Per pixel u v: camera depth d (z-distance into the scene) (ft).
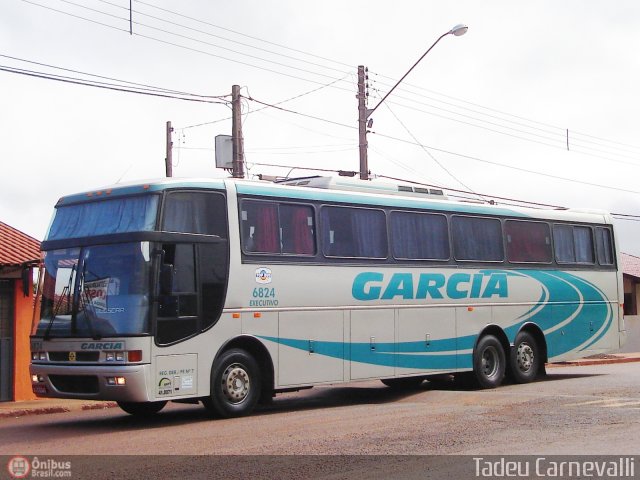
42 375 44.16
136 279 42.09
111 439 38.86
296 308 48.57
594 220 70.74
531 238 65.05
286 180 55.98
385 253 54.13
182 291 43.29
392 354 53.67
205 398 45.16
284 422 42.68
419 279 55.98
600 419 40.93
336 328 50.60
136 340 41.37
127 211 43.80
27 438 40.73
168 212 43.39
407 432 38.22
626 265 133.49
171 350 42.50
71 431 43.04
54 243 45.75
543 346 65.16
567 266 67.46
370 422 41.60
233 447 35.27
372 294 52.85
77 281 43.88
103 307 42.68
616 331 70.85
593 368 87.51
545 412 43.47
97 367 41.93
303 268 49.16
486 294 60.70
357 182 54.60
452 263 58.49
